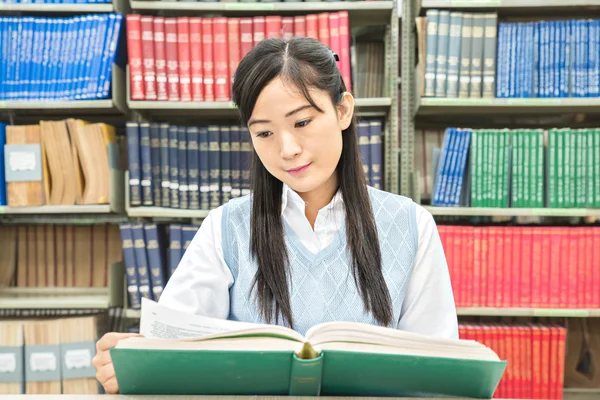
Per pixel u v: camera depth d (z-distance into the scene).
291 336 0.54
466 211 1.76
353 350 0.52
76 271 2.03
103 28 1.78
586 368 1.95
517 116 2.06
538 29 1.76
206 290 0.82
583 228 1.77
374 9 1.81
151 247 1.82
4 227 2.02
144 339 0.52
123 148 1.99
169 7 1.78
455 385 0.54
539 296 1.77
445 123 2.08
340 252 0.80
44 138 1.80
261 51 0.66
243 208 0.86
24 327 1.76
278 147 0.68
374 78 2.05
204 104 1.79
